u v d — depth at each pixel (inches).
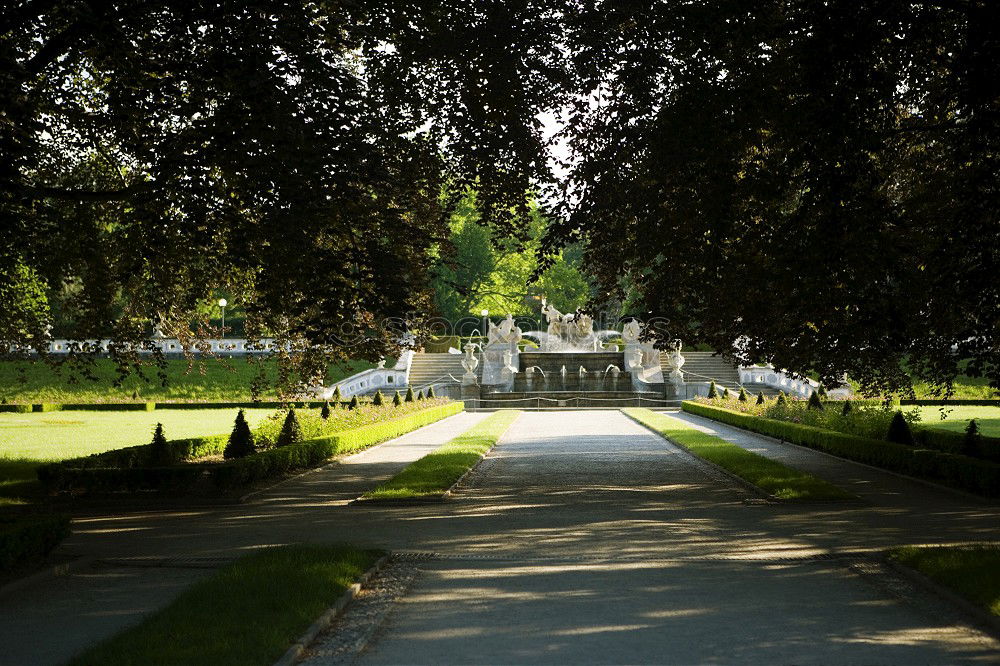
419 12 557.0
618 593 319.6
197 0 482.0
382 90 593.9
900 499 568.7
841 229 497.7
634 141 572.4
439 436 1146.0
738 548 405.1
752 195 530.3
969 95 455.8
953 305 568.1
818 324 600.7
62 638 266.8
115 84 541.0
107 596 320.8
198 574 358.3
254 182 511.5
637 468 760.3
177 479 609.6
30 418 1461.6
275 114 491.8
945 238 510.9
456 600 310.5
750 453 812.0
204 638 241.4
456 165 614.5
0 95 462.6
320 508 552.1
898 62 538.6
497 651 251.0
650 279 658.8
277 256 526.6
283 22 513.7
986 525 462.9
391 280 534.0
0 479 660.7
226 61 491.8
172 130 570.6
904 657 243.6
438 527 470.3
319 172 505.0
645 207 589.0
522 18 561.6
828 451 879.1
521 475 714.2
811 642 257.9
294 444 767.1
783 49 545.6
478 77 562.9
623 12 543.2
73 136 609.6
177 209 557.0
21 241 542.0
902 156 628.4
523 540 429.1
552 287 2972.4
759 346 665.6
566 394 1984.5
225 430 1206.3
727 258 581.6
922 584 326.6
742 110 496.4
